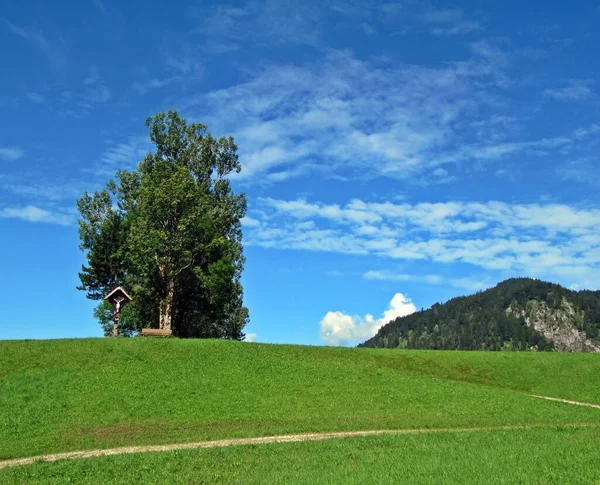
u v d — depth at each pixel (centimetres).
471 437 2905
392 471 2053
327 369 5066
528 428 3297
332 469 2188
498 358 6053
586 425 3541
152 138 8056
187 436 3198
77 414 3700
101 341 5309
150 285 6988
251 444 2902
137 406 3881
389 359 5809
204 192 7625
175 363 4869
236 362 5025
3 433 3341
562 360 6038
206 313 7662
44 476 2317
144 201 6700
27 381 4256
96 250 8019
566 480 1825
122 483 2159
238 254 8094
